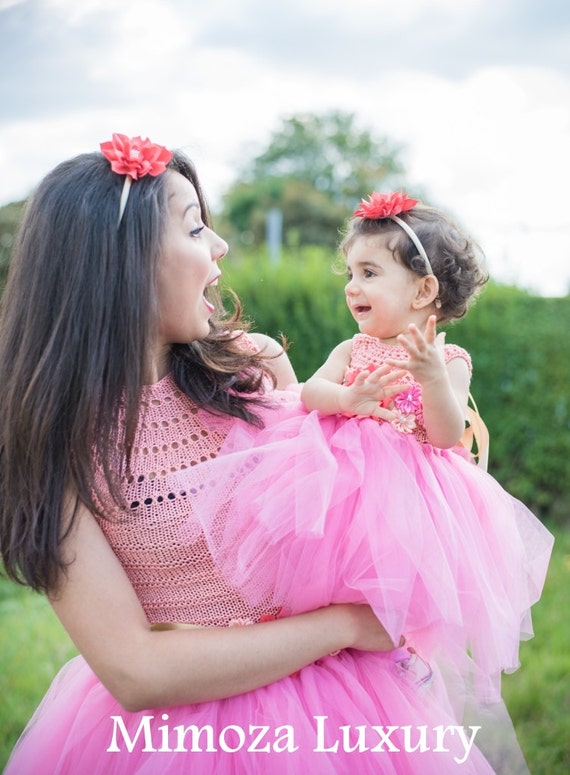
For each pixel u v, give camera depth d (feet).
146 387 5.43
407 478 5.47
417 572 5.26
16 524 5.09
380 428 5.69
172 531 5.26
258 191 106.52
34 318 5.18
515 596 5.82
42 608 16.69
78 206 5.15
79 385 5.07
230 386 5.77
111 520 5.15
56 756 5.58
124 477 5.26
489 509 5.93
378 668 5.60
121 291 5.11
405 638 5.65
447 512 5.54
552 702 12.25
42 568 4.96
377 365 6.13
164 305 5.38
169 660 4.85
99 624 4.92
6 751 11.26
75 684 5.92
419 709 5.62
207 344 5.94
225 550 5.29
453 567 5.44
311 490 5.24
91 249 5.11
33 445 5.05
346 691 5.43
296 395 6.33
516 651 5.74
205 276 5.44
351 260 6.29
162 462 5.43
